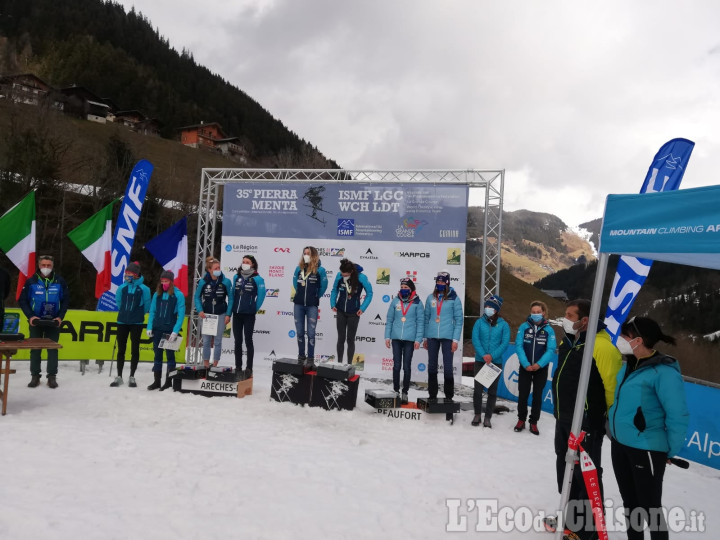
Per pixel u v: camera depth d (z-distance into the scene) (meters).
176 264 10.70
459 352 10.98
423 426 7.10
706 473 6.20
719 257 3.22
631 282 7.63
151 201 34.22
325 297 10.96
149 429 6.00
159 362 8.14
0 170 29.80
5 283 7.25
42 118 36.91
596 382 3.72
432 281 10.59
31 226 9.58
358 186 10.88
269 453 5.35
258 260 11.23
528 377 7.23
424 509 4.18
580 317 3.94
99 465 4.60
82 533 3.29
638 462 3.23
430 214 10.65
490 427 7.33
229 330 11.52
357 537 3.57
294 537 3.48
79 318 9.50
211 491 4.18
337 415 7.20
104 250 10.27
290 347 11.09
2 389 7.66
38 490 3.92
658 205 3.22
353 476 4.83
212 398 7.71
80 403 7.09
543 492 4.80
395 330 8.26
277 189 11.20
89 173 38.47
